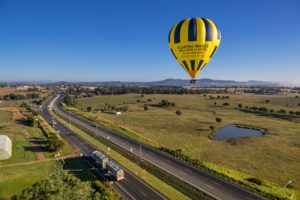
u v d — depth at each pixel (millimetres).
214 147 86688
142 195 48938
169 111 178250
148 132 109812
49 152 76438
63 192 47094
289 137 101750
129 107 198375
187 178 56719
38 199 45562
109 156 72688
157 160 69062
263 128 121875
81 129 112062
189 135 105250
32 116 131375
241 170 64938
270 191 50375
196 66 56188
